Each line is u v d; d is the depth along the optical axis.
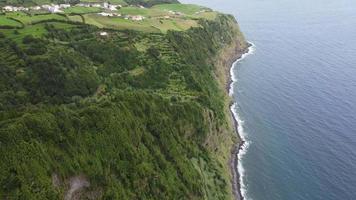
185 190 96.88
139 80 136.38
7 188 67.50
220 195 106.50
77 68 129.12
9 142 72.25
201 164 111.19
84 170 78.94
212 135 124.50
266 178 119.00
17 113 85.75
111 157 86.12
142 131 99.25
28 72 120.75
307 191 113.25
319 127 144.25
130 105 102.69
